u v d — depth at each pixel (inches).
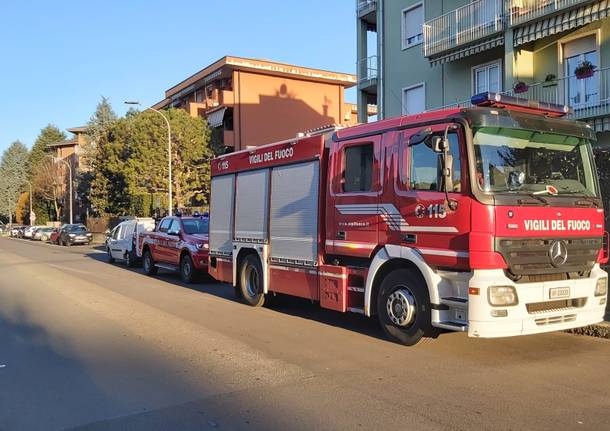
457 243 249.3
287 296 439.8
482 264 239.1
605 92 623.2
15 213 3764.8
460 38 765.9
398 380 227.8
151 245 668.1
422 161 270.1
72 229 1657.2
